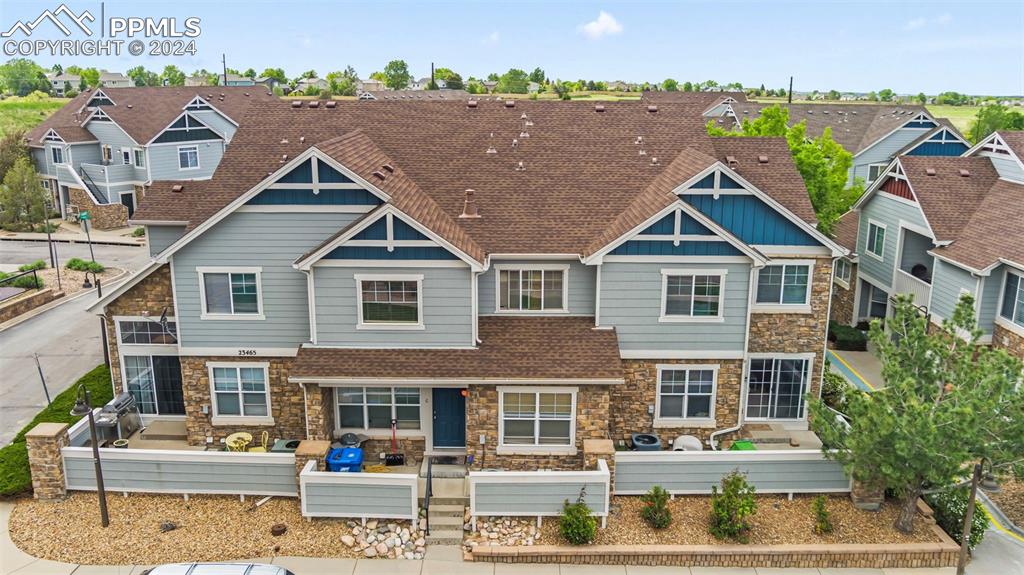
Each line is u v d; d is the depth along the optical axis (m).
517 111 27.94
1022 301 24.47
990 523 20.55
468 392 20.92
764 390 23.98
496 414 21.09
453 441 22.23
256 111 28.06
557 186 24.80
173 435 23.30
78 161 57.00
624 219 22.89
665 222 21.38
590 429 21.17
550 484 18.98
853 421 19.27
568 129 27.09
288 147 26.38
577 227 23.28
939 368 18.69
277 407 22.84
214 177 25.59
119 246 51.75
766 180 24.89
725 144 26.55
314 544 18.56
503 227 23.16
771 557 18.25
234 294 22.03
